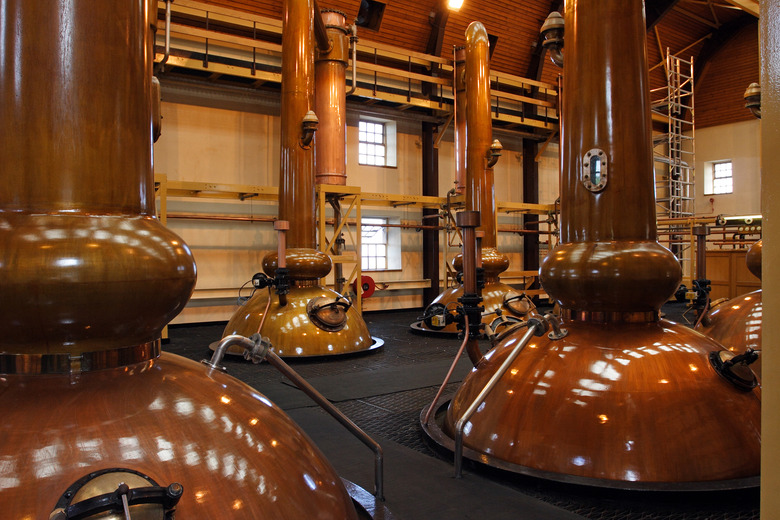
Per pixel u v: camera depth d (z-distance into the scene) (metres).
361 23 10.74
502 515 1.92
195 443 1.09
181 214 8.90
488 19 11.70
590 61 2.49
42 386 1.07
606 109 2.45
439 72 11.62
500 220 13.09
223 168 9.57
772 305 0.75
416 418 3.29
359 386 4.16
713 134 15.59
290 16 5.97
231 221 9.58
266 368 4.91
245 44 8.96
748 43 14.45
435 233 11.82
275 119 10.12
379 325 8.66
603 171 2.42
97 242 1.03
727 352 2.36
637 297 2.33
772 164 0.76
